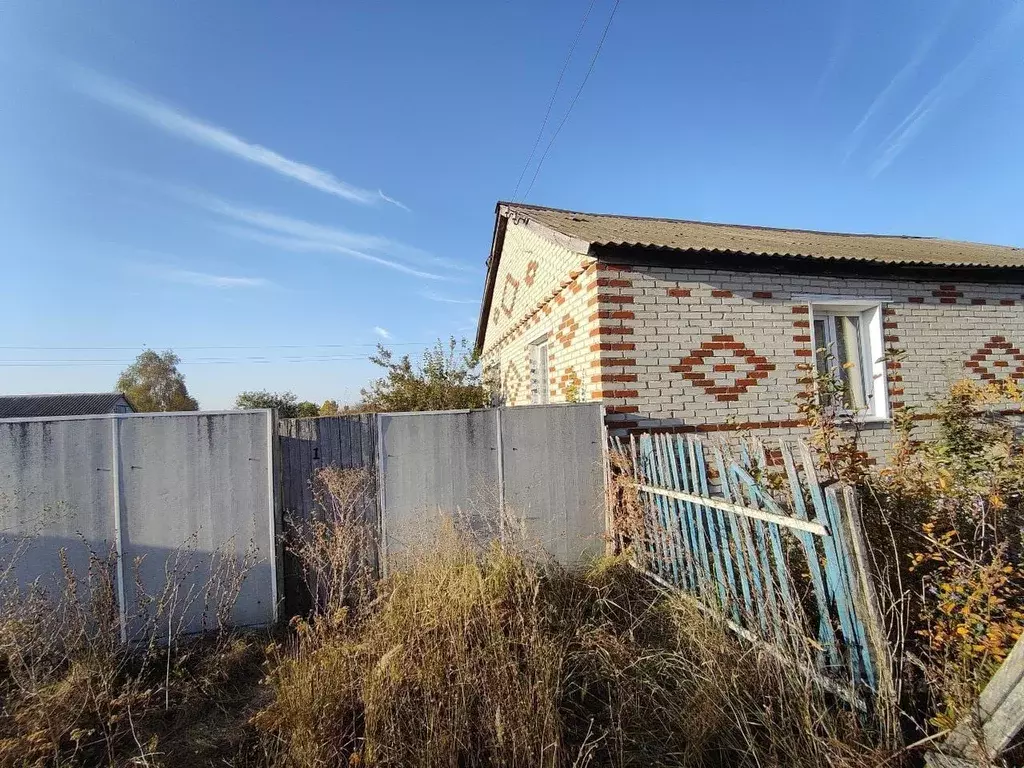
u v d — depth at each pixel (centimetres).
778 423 600
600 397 546
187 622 402
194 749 281
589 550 512
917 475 371
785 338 612
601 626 349
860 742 229
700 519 376
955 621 249
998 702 201
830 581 261
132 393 4447
